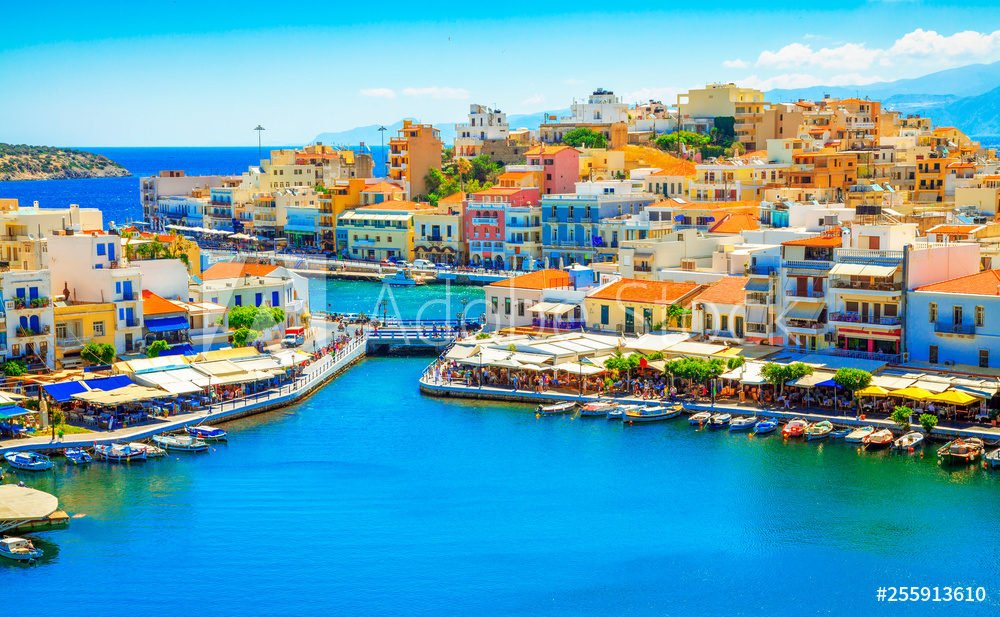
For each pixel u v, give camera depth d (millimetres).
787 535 94125
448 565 90188
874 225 135250
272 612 82875
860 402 120000
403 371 155250
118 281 141500
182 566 89312
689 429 121188
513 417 128125
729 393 130250
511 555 91812
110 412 123500
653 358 137750
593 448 115812
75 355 137125
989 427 112562
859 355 129375
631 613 83000
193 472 109812
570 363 137125
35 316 132750
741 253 153000
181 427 121625
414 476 108812
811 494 101438
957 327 123250
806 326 134750
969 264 133000
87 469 110312
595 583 87250
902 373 122000
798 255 135625
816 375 123438
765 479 105188
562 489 105000
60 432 116812
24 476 107812
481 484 106750
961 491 100438
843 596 84938
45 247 150250
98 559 90375
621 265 171500
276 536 94938
